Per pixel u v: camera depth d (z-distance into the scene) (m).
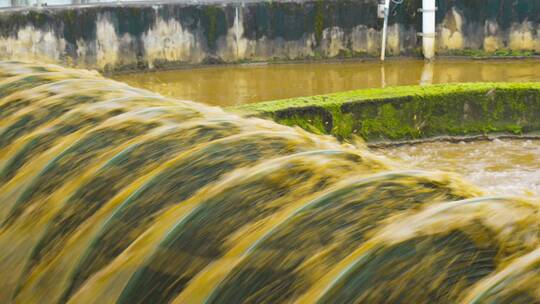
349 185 3.66
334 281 3.22
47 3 20.95
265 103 10.91
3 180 5.38
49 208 4.85
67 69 6.81
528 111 11.39
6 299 4.81
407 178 3.66
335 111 10.84
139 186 4.42
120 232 4.32
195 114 5.15
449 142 11.38
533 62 18.88
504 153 10.69
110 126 5.12
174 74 18.41
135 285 4.04
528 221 3.06
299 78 17.64
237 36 19.23
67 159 5.03
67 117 5.50
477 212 3.16
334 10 19.36
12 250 4.90
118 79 17.83
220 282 3.61
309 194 3.80
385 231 3.30
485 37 19.31
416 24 19.53
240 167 4.23
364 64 19.31
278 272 3.44
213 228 3.88
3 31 17.44
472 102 11.37
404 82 16.97
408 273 3.06
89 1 21.25
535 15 18.95
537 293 2.69
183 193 4.22
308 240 3.47
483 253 2.99
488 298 2.77
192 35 18.95
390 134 11.23
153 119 5.11
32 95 6.01
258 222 3.76
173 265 3.91
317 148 4.38
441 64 19.00
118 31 18.31
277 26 19.36
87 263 4.39
